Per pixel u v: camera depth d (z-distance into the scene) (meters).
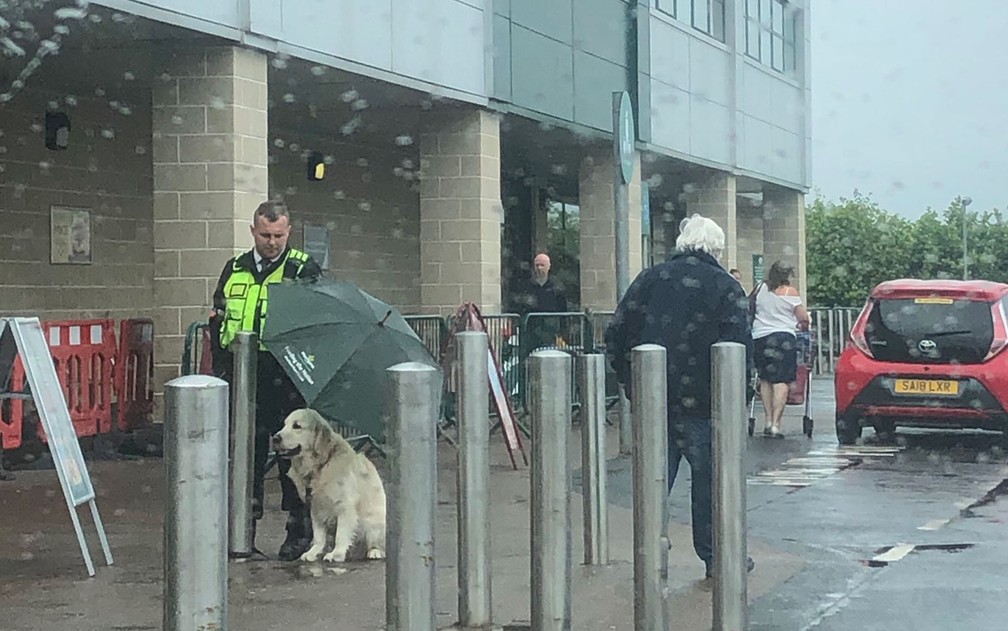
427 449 5.02
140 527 9.06
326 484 7.82
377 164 21.47
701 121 24.77
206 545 3.65
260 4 12.47
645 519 6.14
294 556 8.05
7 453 11.66
